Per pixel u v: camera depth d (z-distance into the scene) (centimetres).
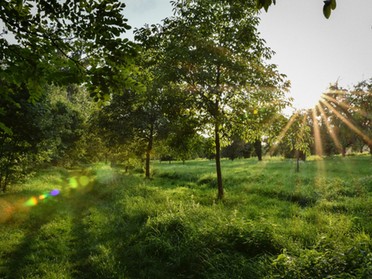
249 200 1316
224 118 1219
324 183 1591
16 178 1700
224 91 1234
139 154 2544
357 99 2133
